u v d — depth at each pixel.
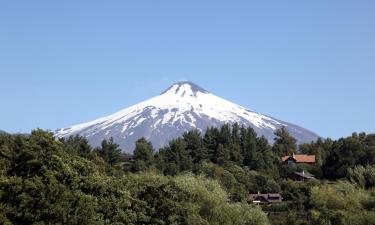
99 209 57.12
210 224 70.62
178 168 150.62
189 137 190.00
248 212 79.50
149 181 68.94
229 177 145.50
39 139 54.41
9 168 52.72
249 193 146.88
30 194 49.34
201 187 73.81
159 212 65.88
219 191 77.56
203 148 183.88
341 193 105.88
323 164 188.25
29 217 48.62
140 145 160.12
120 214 58.94
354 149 176.00
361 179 128.25
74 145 132.62
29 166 51.94
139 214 62.47
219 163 179.12
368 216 92.62
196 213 67.75
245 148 190.00
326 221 95.50
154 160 154.25
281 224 103.00
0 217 46.28
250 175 159.25
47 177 50.97
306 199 122.94
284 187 156.25
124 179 69.50
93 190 57.88
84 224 51.81
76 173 54.34
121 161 160.75
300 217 107.25
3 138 65.19
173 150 168.00
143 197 66.62
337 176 171.50
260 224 79.00
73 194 51.69
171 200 66.31
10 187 49.31
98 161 99.50
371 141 187.25
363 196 103.50
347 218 94.44
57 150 54.75
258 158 184.12
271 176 169.62
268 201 139.62
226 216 73.81
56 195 50.00
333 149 192.88
